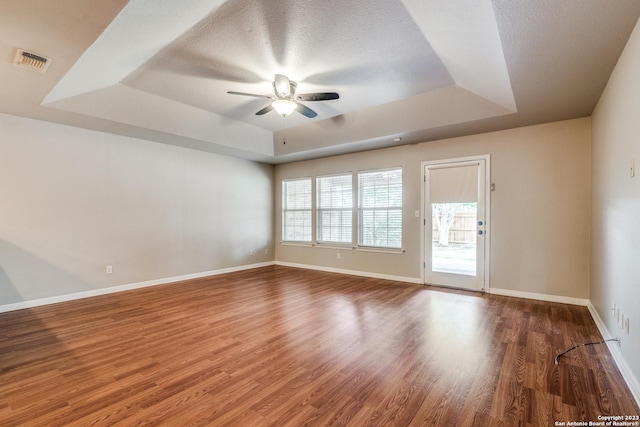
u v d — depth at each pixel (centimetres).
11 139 373
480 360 241
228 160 619
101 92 354
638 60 185
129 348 265
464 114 386
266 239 700
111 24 210
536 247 412
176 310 371
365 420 171
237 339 284
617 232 245
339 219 613
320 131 514
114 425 167
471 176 459
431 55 282
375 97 389
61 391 200
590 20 179
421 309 371
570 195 391
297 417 174
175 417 174
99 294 445
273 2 206
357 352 256
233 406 184
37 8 176
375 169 557
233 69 309
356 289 473
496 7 165
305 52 276
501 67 246
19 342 277
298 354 253
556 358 244
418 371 225
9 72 258
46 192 399
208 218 584
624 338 220
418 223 511
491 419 171
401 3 205
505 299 414
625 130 219
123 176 471
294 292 456
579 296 387
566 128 392
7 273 371
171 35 246
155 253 508
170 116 428
